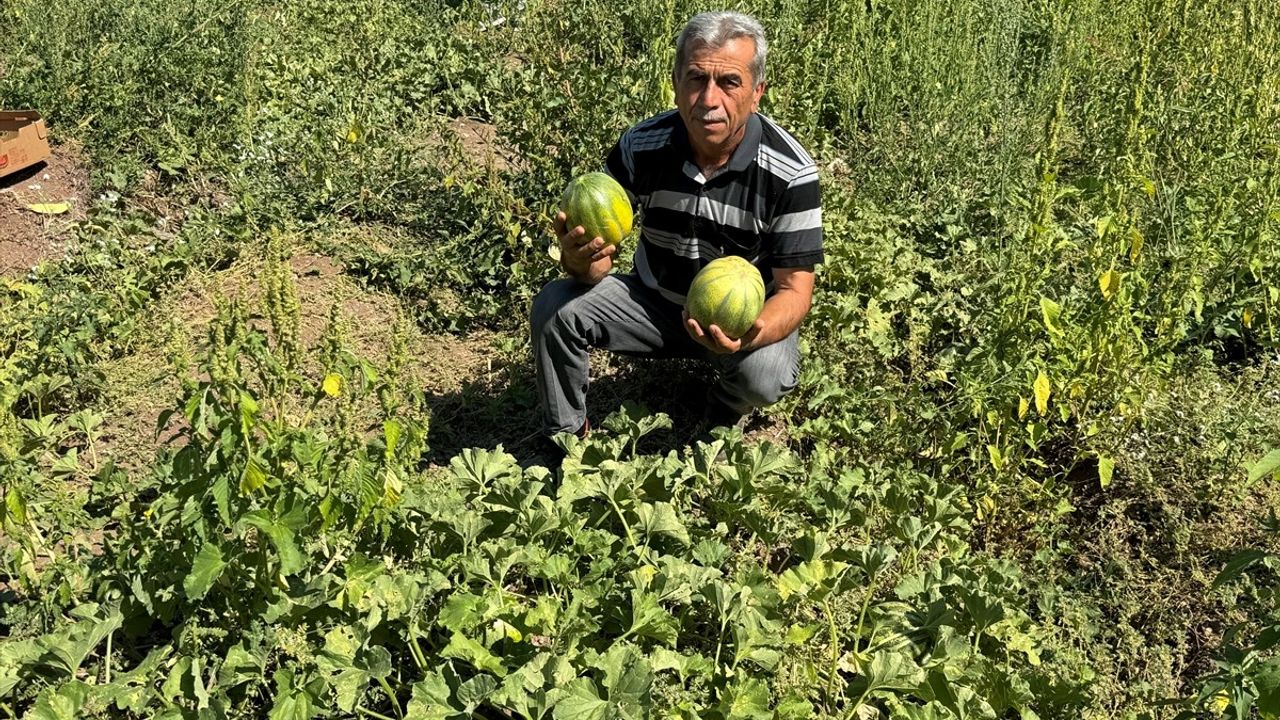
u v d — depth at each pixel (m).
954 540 3.61
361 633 2.87
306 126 6.22
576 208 3.79
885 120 6.54
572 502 3.54
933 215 5.90
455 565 3.25
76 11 6.72
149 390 4.41
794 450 4.41
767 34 6.98
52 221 5.50
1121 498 4.15
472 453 3.65
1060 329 4.07
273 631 2.97
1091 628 3.47
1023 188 5.95
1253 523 3.97
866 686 2.97
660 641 3.08
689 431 4.52
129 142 6.00
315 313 4.98
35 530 3.46
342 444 2.99
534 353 4.09
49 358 4.41
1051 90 6.83
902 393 4.52
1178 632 3.58
